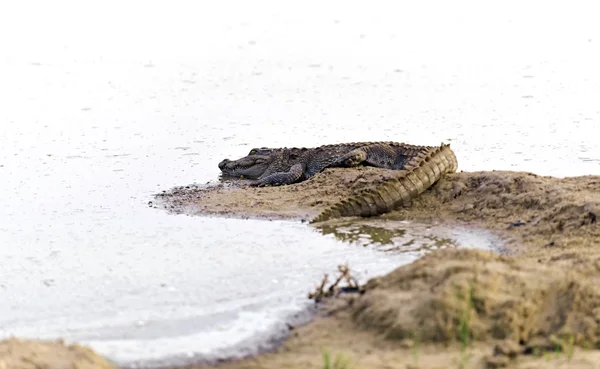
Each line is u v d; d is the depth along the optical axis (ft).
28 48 400.06
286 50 381.60
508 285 99.66
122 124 257.96
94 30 445.78
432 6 479.82
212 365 94.94
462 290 97.25
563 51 353.92
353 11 476.95
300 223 157.28
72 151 224.94
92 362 87.61
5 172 203.00
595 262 114.73
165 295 119.44
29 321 111.04
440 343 93.91
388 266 129.59
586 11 442.91
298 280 124.06
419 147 193.16
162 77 332.80
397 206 164.55
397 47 379.35
